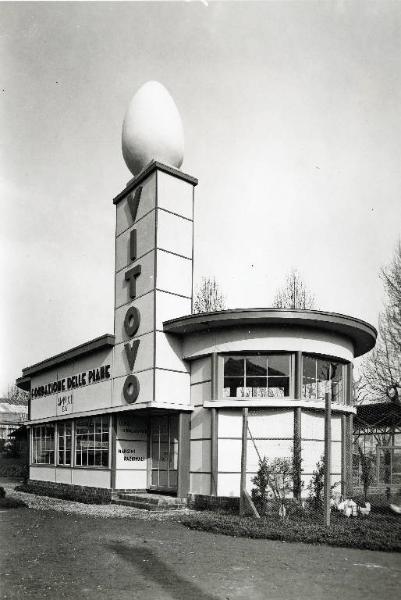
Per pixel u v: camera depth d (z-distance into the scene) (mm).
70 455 24891
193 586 8305
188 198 21297
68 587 8227
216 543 11703
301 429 17688
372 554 10555
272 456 17406
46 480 26922
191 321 18531
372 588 8219
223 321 18047
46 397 28312
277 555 10453
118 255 22438
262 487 15484
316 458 17891
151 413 20766
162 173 20734
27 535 12859
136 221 21422
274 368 18266
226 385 18656
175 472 20109
